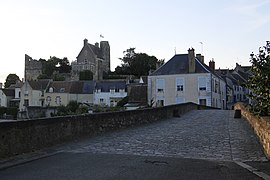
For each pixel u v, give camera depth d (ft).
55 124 37.27
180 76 178.70
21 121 31.60
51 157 31.01
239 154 33.42
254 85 36.78
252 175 24.77
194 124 64.23
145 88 201.57
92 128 46.09
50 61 379.35
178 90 178.81
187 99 176.35
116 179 23.17
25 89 280.51
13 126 30.48
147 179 23.30
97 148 36.35
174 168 26.99
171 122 69.46
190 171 25.96
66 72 376.27
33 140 33.32
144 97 198.08
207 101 172.86
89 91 275.18
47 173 24.71
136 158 31.01
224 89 219.41
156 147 37.40
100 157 31.27
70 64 387.34
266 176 24.26
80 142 40.19
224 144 39.60
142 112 64.90
